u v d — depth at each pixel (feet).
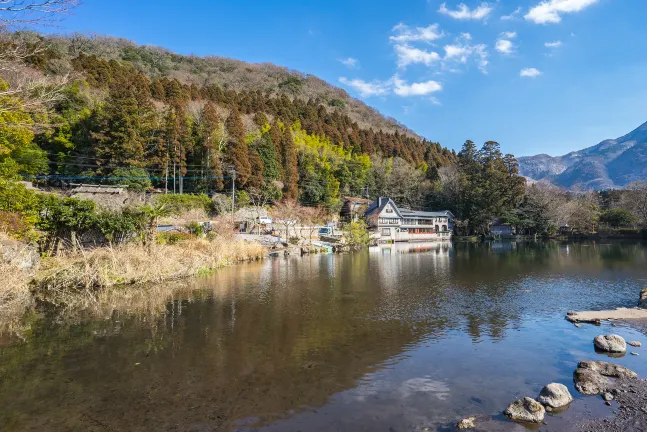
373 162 263.90
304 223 156.15
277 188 178.19
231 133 167.02
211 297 48.11
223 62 386.73
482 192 208.64
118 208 66.49
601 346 28.58
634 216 198.49
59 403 19.88
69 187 121.49
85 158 130.00
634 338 31.53
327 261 96.12
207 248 81.71
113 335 31.81
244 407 19.61
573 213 203.31
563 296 49.93
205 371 24.31
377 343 30.17
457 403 20.11
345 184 228.02
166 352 27.76
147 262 58.44
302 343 30.09
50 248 58.75
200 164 159.22
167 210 89.10
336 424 17.94
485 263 91.50
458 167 254.47
